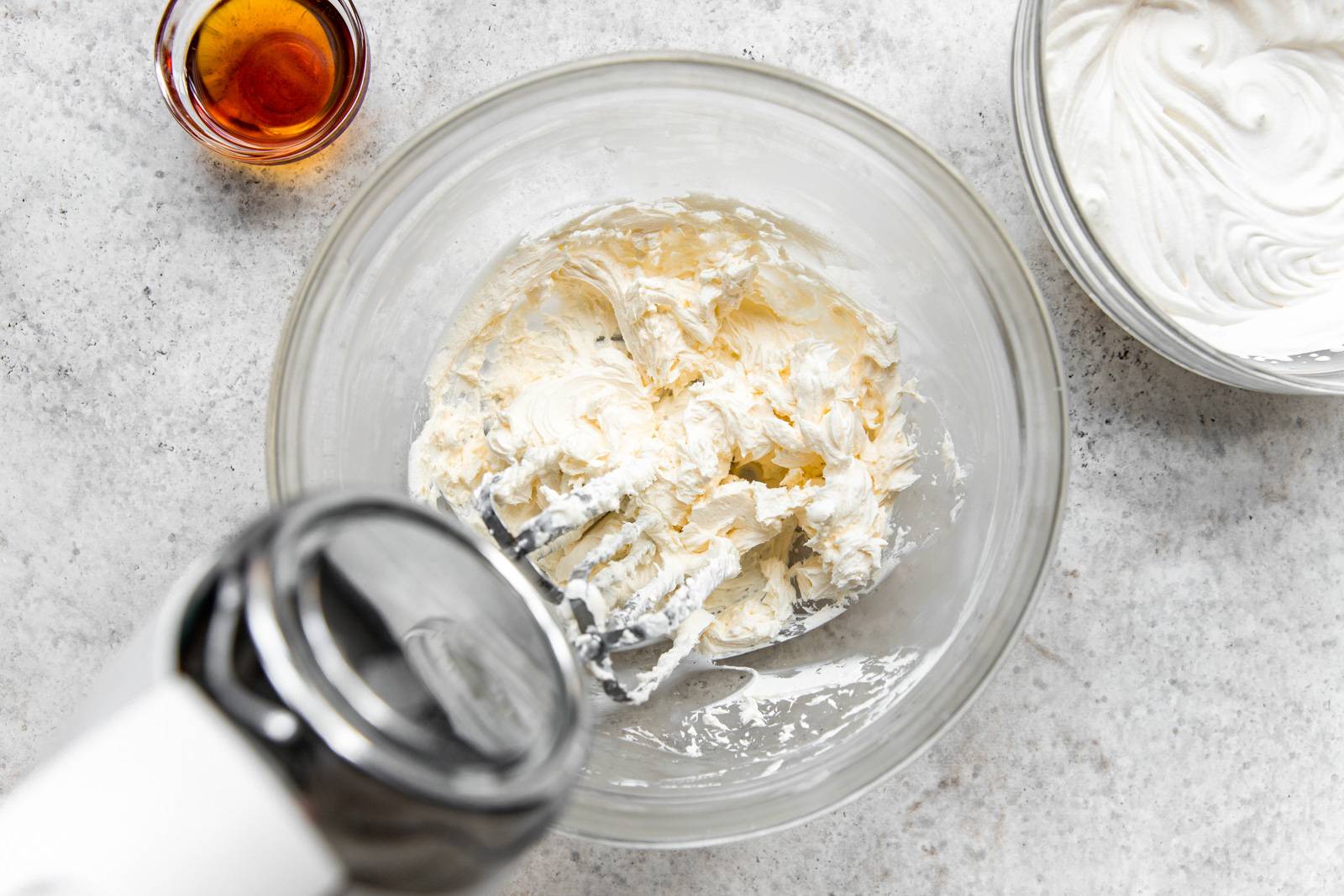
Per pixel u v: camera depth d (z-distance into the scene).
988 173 0.60
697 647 0.58
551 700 0.42
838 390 0.56
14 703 0.60
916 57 0.60
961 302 0.56
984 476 0.57
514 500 0.57
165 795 0.35
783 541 0.58
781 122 0.56
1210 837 0.60
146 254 0.60
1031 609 0.54
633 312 0.58
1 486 0.60
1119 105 0.60
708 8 0.60
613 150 0.57
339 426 0.57
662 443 0.57
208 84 0.59
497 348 0.59
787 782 0.56
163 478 0.60
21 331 0.60
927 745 0.54
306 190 0.60
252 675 0.36
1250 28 0.61
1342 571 0.60
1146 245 0.60
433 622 0.42
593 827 0.54
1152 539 0.60
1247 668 0.60
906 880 0.59
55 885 0.35
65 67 0.60
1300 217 0.60
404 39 0.60
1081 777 0.60
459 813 0.35
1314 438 0.60
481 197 0.57
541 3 0.60
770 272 0.58
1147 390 0.60
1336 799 0.60
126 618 0.60
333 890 0.36
